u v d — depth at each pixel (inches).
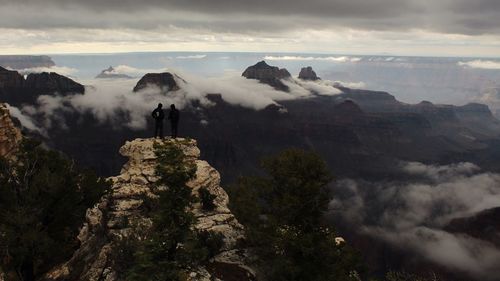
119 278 855.1
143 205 1074.7
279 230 915.4
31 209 936.3
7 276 925.8
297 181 897.5
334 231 935.0
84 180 1098.1
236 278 910.4
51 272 999.6
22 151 1031.6
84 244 1083.9
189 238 709.9
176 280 685.9
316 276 885.2
